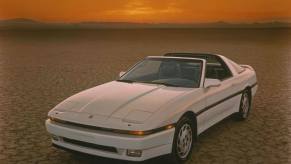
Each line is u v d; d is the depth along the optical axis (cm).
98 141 406
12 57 2425
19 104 853
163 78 561
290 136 602
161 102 445
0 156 505
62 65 1834
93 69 1633
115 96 472
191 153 506
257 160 490
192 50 3050
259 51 2955
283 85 1156
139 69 597
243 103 688
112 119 412
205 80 525
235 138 590
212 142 569
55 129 439
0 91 1036
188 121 471
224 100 584
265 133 619
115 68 1672
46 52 3006
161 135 413
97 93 495
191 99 481
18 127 656
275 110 796
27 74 1454
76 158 492
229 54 2592
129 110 426
